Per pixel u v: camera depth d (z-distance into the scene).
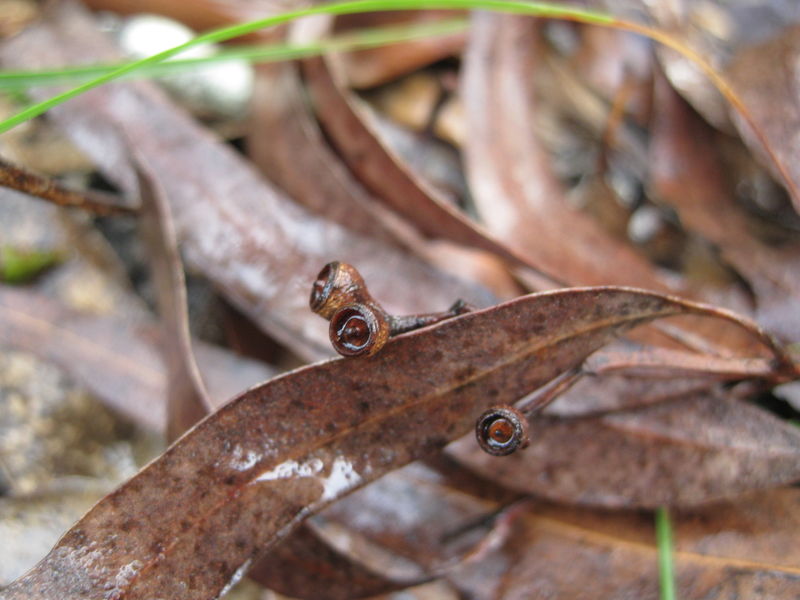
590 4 0.21
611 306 0.11
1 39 0.20
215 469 0.11
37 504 0.15
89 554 0.10
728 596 0.13
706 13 0.23
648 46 0.21
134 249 0.20
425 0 0.15
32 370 0.18
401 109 0.22
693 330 0.15
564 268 0.17
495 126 0.19
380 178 0.16
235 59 0.17
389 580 0.13
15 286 0.18
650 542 0.13
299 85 0.17
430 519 0.14
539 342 0.11
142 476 0.10
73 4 0.20
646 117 0.21
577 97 0.22
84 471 0.17
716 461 0.13
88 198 0.15
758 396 0.16
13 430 0.17
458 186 0.21
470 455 0.13
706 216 0.19
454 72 0.22
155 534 0.10
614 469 0.13
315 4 0.20
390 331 0.11
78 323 0.17
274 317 0.16
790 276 0.17
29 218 0.20
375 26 0.21
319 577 0.13
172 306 0.14
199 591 0.10
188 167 0.17
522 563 0.13
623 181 0.21
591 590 0.13
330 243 0.16
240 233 0.16
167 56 0.14
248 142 0.18
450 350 0.11
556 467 0.13
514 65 0.19
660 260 0.20
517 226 0.17
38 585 0.10
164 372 0.16
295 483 0.11
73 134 0.18
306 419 0.11
